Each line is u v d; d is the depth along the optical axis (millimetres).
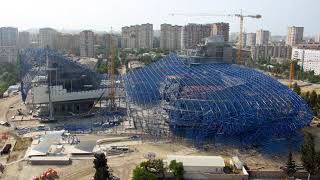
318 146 144875
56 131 157625
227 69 177375
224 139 145375
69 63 197625
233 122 138625
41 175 115312
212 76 165125
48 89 182375
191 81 160000
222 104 142500
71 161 129875
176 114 146750
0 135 159250
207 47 199375
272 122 142000
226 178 116938
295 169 119438
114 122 176625
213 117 139875
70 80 195250
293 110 145500
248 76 167750
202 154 136875
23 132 164000
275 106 143625
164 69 188625
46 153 133375
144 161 121312
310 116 155375
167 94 158500
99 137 156125
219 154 136875
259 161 130625
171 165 115000
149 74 187875
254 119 138625
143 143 149125
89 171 121625
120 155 135875
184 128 148875
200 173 117812
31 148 140375
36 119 186250
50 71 189000
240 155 135875
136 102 168000
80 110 198625
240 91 150000
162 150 141000
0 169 121125
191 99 145750
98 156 109188
